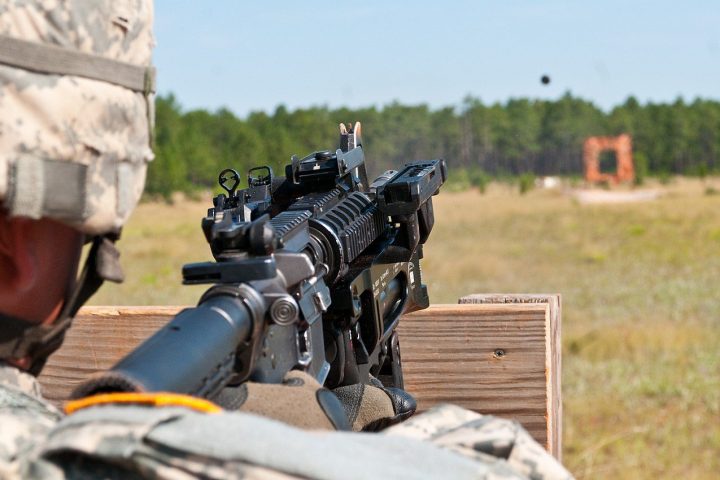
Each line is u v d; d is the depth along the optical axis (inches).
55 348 38.2
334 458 27.8
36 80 32.1
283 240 46.7
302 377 42.4
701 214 1288.1
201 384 33.8
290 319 39.5
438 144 3750.0
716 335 358.9
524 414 67.6
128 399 29.6
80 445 27.7
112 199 35.3
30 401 34.3
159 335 33.9
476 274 673.6
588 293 523.2
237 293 37.9
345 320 54.3
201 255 848.3
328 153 59.6
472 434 33.8
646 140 3779.5
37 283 35.6
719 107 3981.3
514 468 32.5
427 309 69.1
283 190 59.7
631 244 871.7
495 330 67.9
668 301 469.4
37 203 32.3
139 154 37.1
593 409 251.0
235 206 56.3
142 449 27.5
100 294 535.8
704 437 225.3
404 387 69.4
